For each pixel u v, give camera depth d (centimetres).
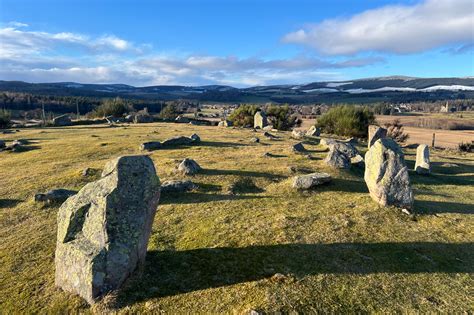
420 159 2612
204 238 1217
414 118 12106
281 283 926
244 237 1211
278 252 1097
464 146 5150
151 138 3675
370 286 920
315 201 1605
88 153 2819
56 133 4272
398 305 845
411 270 1005
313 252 1098
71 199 985
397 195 1489
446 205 1639
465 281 958
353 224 1315
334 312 817
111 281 884
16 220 1474
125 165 952
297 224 1305
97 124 5891
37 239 1269
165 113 8250
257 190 1811
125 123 6041
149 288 916
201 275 980
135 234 933
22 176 2150
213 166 2230
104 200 903
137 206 941
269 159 2450
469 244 1182
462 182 2350
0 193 1836
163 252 1116
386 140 1584
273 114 6081
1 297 922
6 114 5916
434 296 884
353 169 2264
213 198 1653
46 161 2578
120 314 827
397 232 1259
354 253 1095
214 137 3788
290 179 1923
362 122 5216
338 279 948
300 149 2834
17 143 3216
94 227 912
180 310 838
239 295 883
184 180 1814
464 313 816
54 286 957
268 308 819
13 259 1127
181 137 3192
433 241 1194
